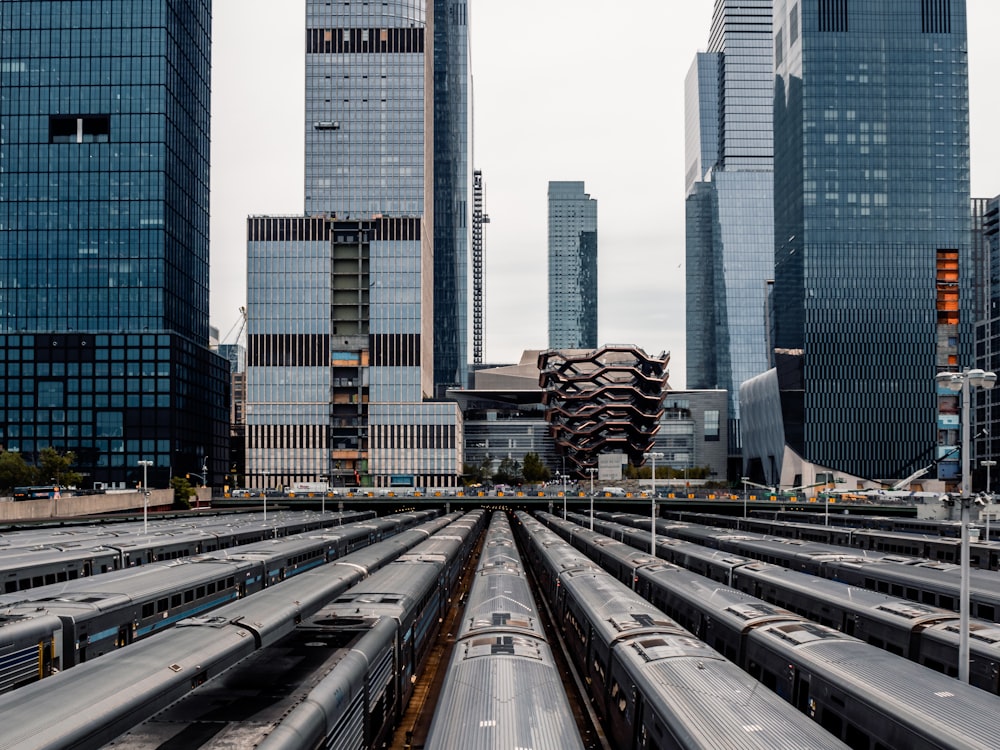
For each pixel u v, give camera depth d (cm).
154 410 15725
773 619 2766
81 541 5484
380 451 19662
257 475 19625
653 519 5812
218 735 1498
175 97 17750
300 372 19750
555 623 4494
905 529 8744
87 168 16925
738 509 15088
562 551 5406
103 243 16850
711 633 3047
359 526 8250
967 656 2325
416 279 19912
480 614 2867
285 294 19850
